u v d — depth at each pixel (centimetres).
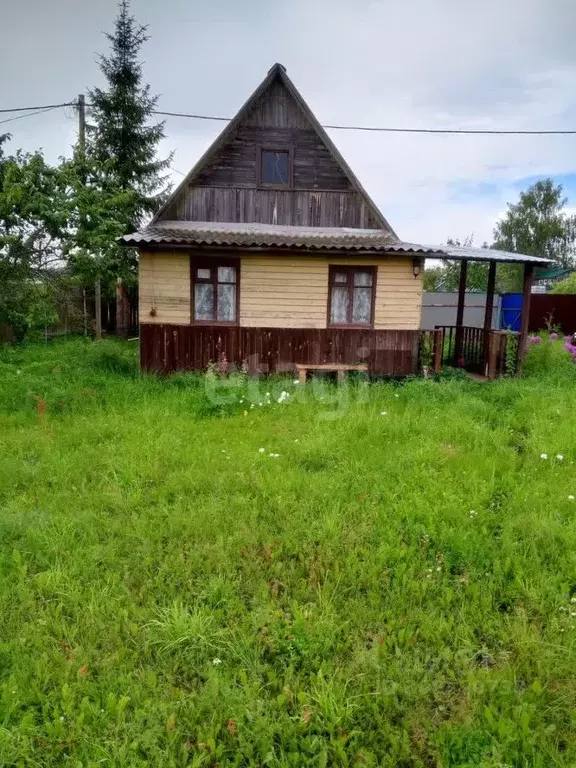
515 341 1086
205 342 1034
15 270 1295
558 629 289
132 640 279
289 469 503
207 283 1032
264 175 1134
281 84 1118
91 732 227
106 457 527
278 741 228
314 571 341
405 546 369
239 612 303
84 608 301
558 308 1973
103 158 1891
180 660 267
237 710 234
